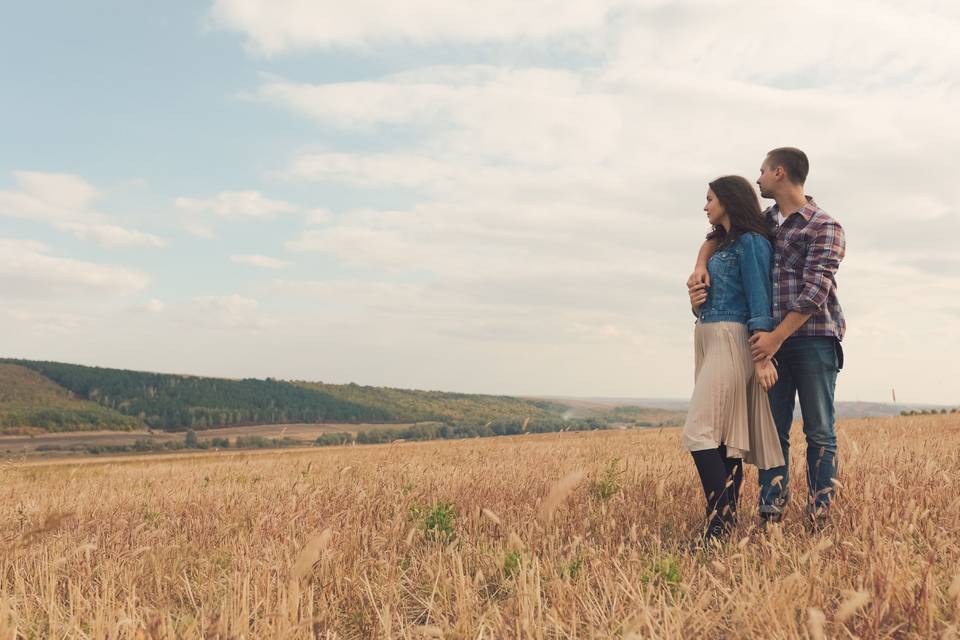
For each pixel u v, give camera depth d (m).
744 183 4.61
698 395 4.39
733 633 2.45
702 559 3.70
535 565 3.15
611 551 3.76
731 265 4.49
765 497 4.40
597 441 15.66
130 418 138.62
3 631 2.72
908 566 2.84
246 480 9.44
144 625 2.61
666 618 2.45
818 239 4.38
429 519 4.73
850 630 2.43
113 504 7.29
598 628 2.65
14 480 13.27
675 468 6.98
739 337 4.39
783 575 3.09
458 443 15.98
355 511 5.30
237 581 3.21
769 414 4.38
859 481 4.67
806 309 4.23
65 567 3.96
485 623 2.69
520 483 6.59
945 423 18.38
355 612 3.16
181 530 5.31
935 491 4.32
